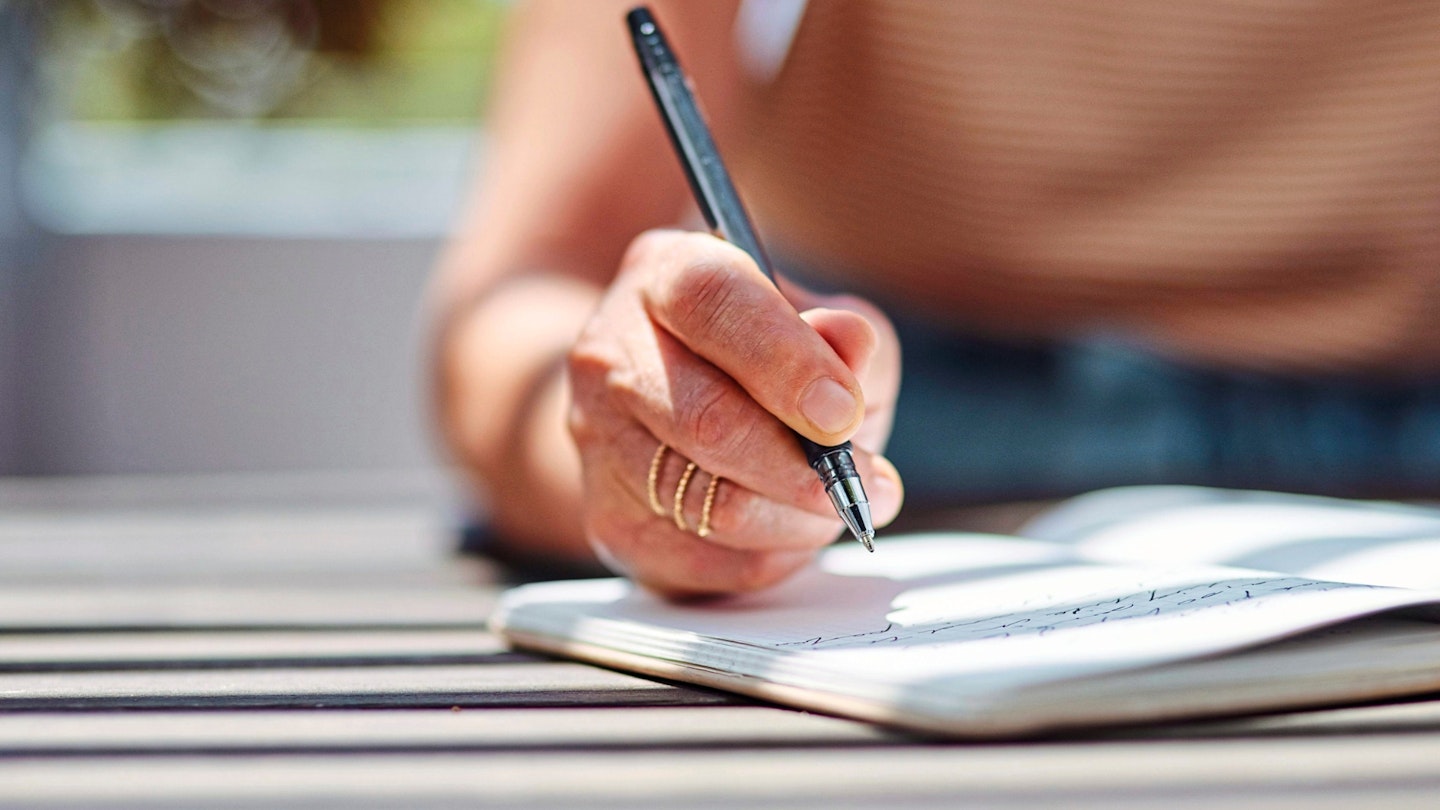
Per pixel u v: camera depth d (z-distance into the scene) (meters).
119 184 3.03
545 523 0.82
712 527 0.53
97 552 0.97
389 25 3.11
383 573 0.82
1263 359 1.19
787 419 0.48
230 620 0.63
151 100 3.07
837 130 1.17
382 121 3.16
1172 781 0.31
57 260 2.88
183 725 0.39
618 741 0.37
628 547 0.56
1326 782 0.31
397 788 0.32
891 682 0.38
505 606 0.57
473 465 0.90
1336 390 1.20
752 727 0.39
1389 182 1.11
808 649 0.43
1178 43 1.10
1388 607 0.41
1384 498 1.00
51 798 0.31
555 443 0.82
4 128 2.80
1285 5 1.09
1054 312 1.20
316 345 3.00
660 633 0.47
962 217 1.17
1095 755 0.34
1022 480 1.21
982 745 0.35
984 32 1.10
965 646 0.41
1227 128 1.12
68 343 2.89
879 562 0.63
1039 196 1.15
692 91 0.59
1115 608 0.45
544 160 1.06
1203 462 1.20
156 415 2.95
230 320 2.97
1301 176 1.12
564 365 0.86
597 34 1.10
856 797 0.31
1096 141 1.12
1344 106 1.11
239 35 3.06
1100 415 1.21
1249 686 0.38
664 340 0.53
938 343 1.23
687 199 1.07
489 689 0.45
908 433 1.22
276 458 2.99
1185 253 1.16
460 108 3.16
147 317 2.94
